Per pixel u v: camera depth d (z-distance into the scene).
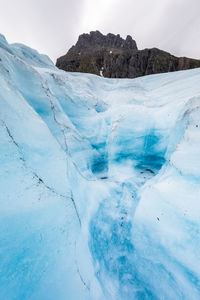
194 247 2.74
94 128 9.09
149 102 12.00
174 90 12.05
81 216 3.55
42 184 2.88
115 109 10.52
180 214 3.25
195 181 3.54
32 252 2.04
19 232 2.06
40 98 5.48
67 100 8.23
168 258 2.93
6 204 2.14
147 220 3.73
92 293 2.49
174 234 3.10
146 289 2.84
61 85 8.52
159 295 2.67
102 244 3.83
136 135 8.56
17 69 5.09
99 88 16.81
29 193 2.53
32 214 2.35
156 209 3.75
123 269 3.29
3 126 2.75
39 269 1.99
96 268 3.12
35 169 2.99
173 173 4.35
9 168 2.47
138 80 19.75
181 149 4.45
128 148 8.45
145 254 3.28
